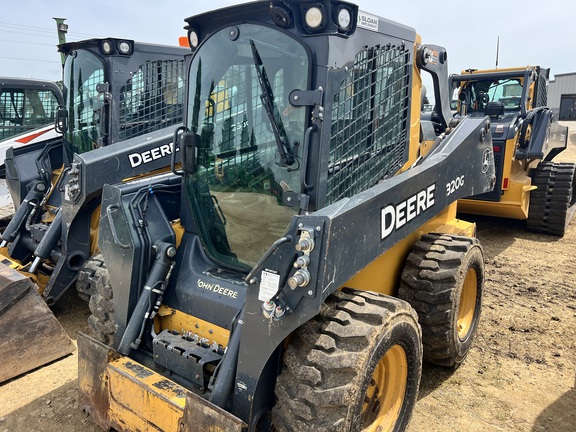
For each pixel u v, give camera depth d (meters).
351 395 2.11
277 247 2.15
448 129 3.81
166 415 2.30
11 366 3.50
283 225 2.72
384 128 3.00
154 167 4.63
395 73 3.03
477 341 4.09
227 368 2.33
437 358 3.38
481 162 3.75
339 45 2.48
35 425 3.04
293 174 2.61
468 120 3.80
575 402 3.28
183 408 2.23
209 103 2.92
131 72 5.25
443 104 3.93
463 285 3.42
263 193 2.75
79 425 3.04
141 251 2.87
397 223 2.68
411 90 3.21
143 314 2.82
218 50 2.82
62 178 5.43
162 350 2.62
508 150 6.33
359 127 2.77
